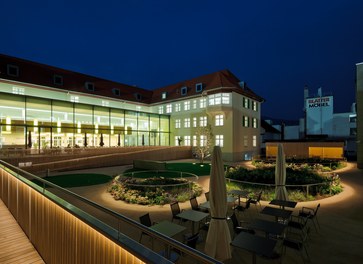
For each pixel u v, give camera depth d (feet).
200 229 22.35
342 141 95.96
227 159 105.50
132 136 129.08
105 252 10.18
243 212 31.09
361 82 79.30
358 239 22.27
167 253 15.93
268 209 24.39
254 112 126.82
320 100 136.67
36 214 17.84
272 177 42.88
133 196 36.45
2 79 87.45
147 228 8.17
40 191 16.66
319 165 72.69
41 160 68.44
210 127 104.68
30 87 96.02
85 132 96.99
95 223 10.87
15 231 21.09
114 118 123.95
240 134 111.04
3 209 26.94
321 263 17.78
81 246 12.07
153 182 43.50
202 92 112.88
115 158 85.35
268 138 157.69
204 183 52.39
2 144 87.61
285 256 18.86
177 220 27.40
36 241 17.83
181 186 42.16
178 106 128.88
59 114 105.91
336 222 26.99
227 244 16.71
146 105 141.38
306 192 38.60
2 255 16.93
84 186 48.24
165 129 134.00
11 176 25.88
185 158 115.96
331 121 132.87
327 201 36.27
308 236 22.84
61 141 105.50
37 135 96.68
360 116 79.05
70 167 73.20
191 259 17.67
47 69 109.40
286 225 19.98
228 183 45.37
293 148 105.29
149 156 98.07
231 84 110.63
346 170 74.18
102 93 121.29
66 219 13.60
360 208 32.58
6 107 91.25
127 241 8.95
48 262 15.75
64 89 105.81
